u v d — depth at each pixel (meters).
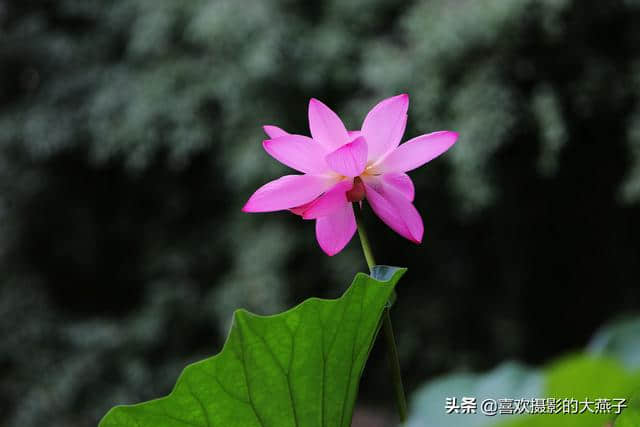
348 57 5.50
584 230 5.74
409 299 6.17
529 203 5.55
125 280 6.74
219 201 6.61
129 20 6.39
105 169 6.43
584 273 5.89
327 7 5.67
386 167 0.85
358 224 0.85
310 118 0.86
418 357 6.05
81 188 6.45
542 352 6.02
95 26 6.62
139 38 6.00
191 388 0.73
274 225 5.96
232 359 0.73
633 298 5.78
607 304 5.88
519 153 5.19
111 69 6.24
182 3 5.95
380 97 5.20
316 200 0.84
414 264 6.15
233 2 5.45
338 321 0.75
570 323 6.00
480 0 4.79
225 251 6.35
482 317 6.01
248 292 5.80
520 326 5.90
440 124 4.95
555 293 5.98
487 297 6.04
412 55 5.09
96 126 5.97
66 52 6.25
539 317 6.02
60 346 5.89
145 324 5.99
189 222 6.63
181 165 6.25
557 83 4.88
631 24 4.81
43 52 6.19
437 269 6.11
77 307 6.64
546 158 4.80
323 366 0.77
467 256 6.02
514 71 4.82
